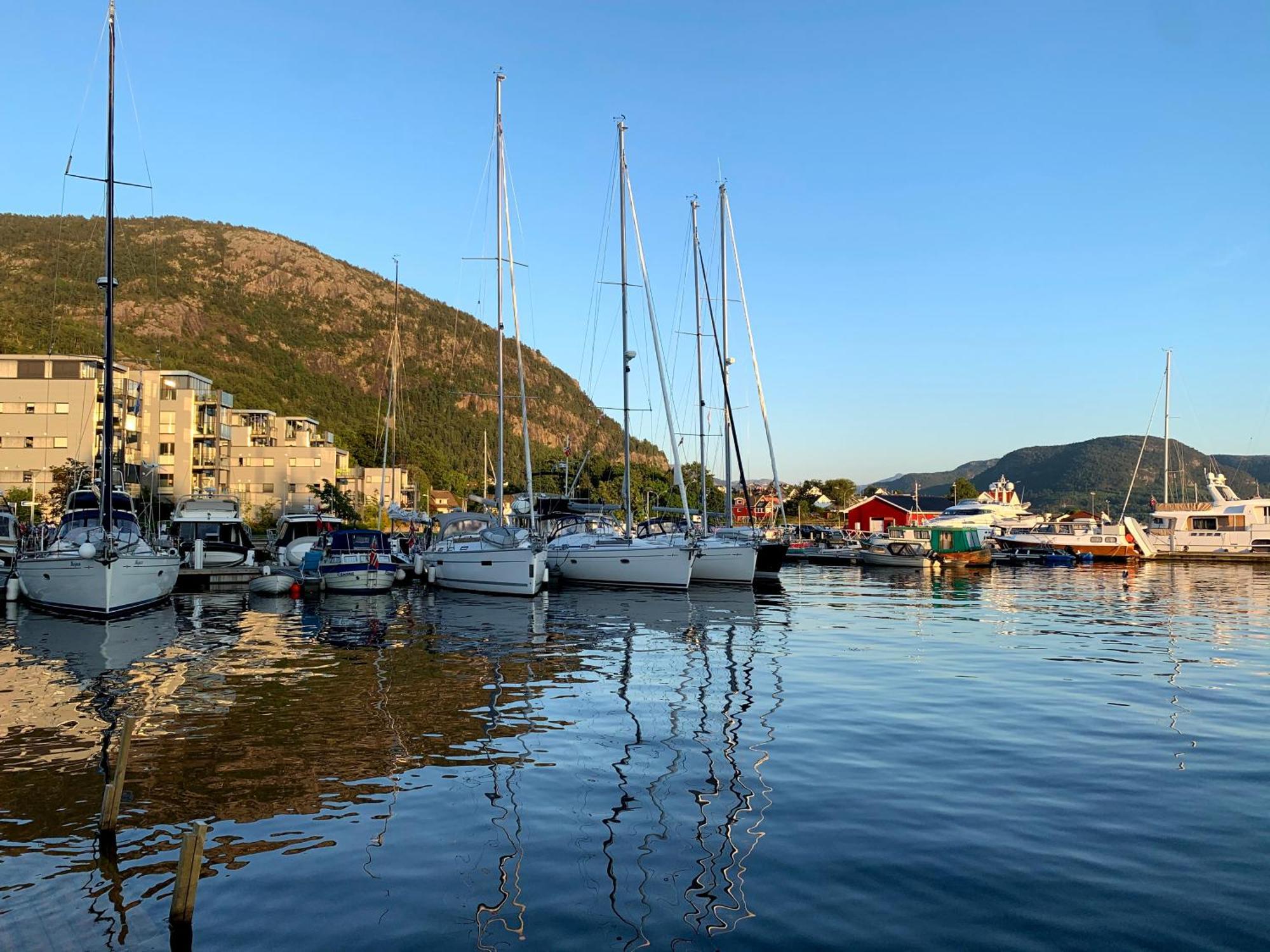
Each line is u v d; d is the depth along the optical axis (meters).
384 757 11.95
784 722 13.86
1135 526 68.25
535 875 8.15
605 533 43.81
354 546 37.81
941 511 108.94
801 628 25.67
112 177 27.30
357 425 171.00
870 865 8.34
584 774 11.16
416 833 9.19
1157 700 15.63
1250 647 22.45
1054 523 75.69
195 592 36.31
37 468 73.38
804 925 7.16
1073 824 9.40
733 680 17.41
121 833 9.22
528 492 37.44
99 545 28.22
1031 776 11.10
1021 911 7.40
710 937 6.97
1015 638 23.83
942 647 21.97
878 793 10.42
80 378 74.75
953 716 14.31
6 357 73.81
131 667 18.86
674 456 40.94
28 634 24.02
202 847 7.20
